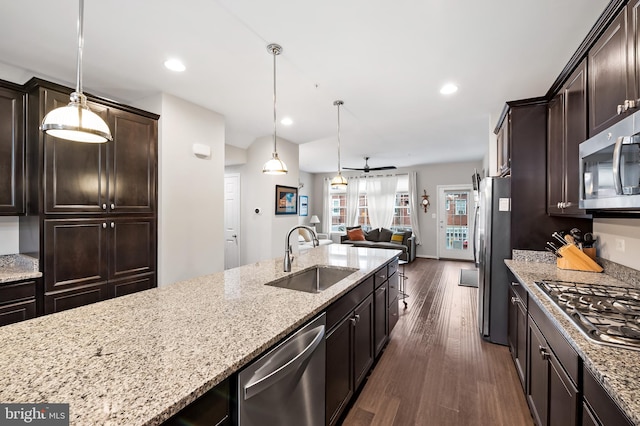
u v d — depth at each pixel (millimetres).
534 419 1715
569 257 2242
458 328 3182
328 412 1542
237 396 951
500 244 2752
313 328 1360
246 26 1809
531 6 1618
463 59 2193
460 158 6641
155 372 847
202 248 3203
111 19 1731
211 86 2695
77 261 2285
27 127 2193
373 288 2299
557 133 2326
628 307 1397
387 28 1828
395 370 2361
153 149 2789
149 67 2332
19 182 2160
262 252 4680
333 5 1621
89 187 2352
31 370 850
